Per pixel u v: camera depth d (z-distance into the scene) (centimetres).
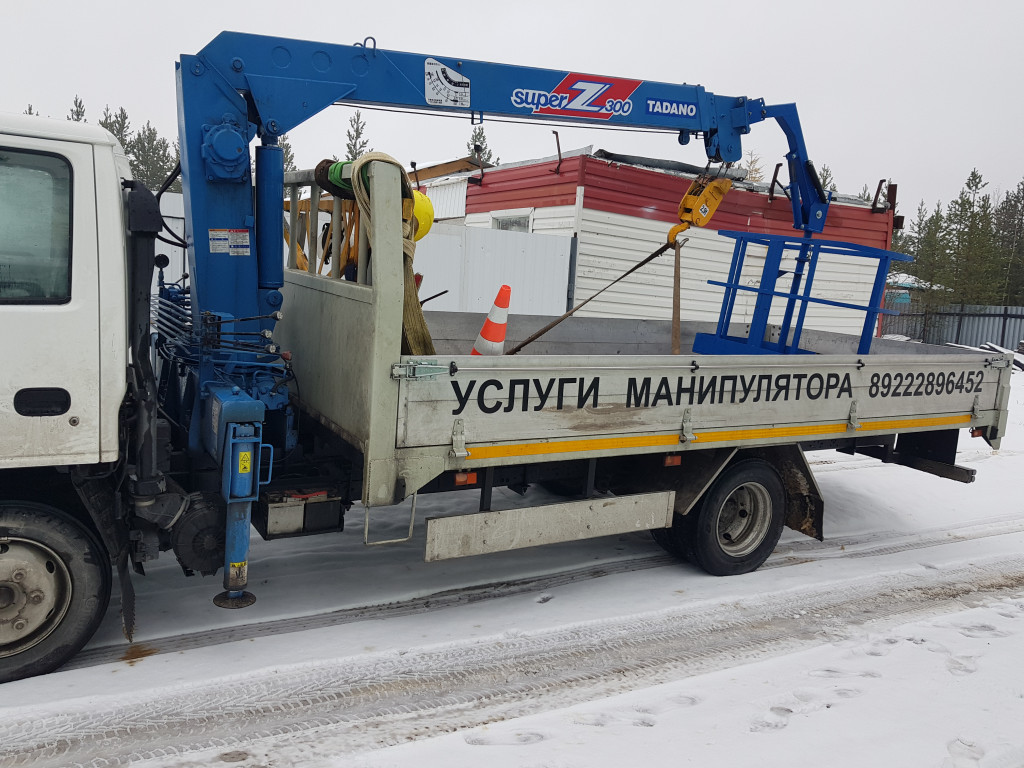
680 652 423
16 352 326
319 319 478
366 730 330
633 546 605
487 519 436
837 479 826
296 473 455
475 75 532
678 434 486
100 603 363
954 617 483
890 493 783
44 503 351
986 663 413
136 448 367
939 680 390
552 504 461
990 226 3453
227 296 455
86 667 368
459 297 1205
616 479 549
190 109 443
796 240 638
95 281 338
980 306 2959
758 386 515
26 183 326
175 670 369
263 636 412
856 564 589
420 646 411
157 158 3450
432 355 412
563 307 1276
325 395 464
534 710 353
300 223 579
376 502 393
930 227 3544
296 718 336
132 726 322
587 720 342
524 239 1231
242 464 379
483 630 437
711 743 321
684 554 545
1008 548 643
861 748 319
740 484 534
